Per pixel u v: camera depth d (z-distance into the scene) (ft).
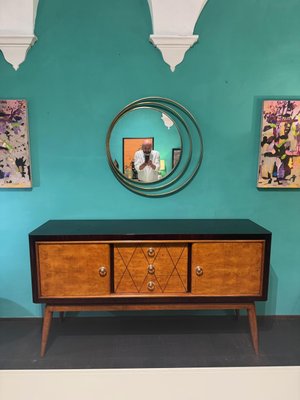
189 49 6.20
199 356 5.74
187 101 6.36
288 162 6.47
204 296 5.55
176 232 5.50
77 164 6.52
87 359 5.65
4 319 6.91
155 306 5.61
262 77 6.31
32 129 6.35
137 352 5.85
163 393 2.36
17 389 2.43
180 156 6.51
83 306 5.60
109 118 6.38
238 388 2.39
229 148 6.54
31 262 5.36
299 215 6.78
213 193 6.71
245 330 6.58
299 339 6.30
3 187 6.44
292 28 6.16
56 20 6.04
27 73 6.16
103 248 5.40
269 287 6.97
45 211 6.66
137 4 6.03
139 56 6.20
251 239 5.41
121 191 6.65
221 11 6.10
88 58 6.17
